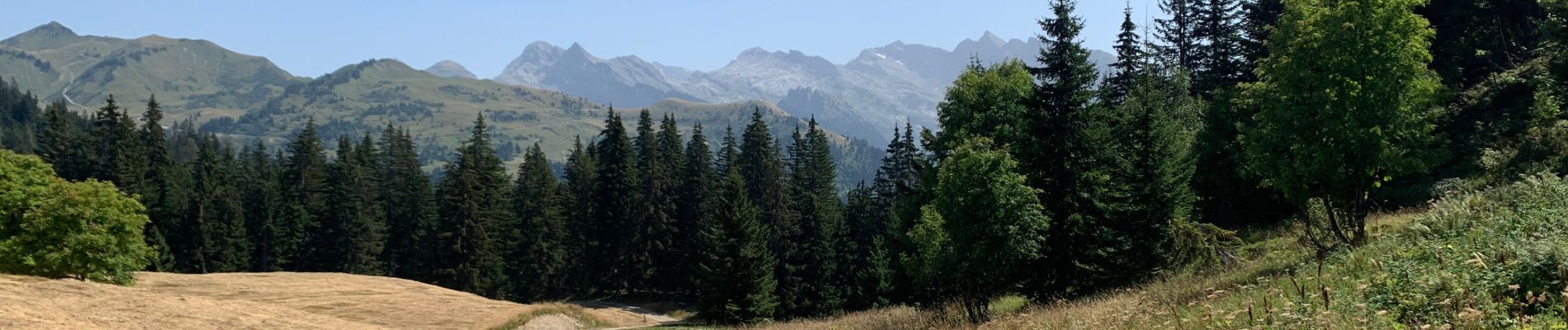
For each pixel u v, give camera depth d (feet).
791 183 228.22
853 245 202.59
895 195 179.52
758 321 160.56
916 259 65.67
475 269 213.87
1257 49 134.62
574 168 253.24
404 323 112.16
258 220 249.75
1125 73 114.73
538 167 267.59
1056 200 74.79
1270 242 77.92
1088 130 74.64
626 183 224.33
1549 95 75.41
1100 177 74.33
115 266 61.11
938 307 75.10
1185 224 74.95
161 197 242.78
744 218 171.32
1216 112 104.99
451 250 215.31
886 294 155.94
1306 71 49.52
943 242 62.18
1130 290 51.85
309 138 265.75
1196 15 160.86
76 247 58.18
